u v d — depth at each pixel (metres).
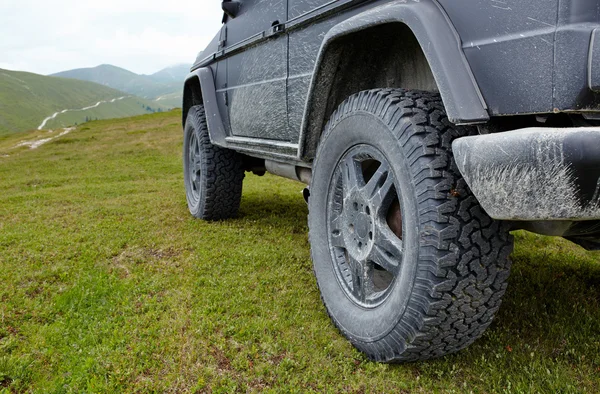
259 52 3.00
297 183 7.64
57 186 9.05
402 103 1.76
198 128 4.27
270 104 2.89
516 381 1.80
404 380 1.84
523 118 1.51
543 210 1.28
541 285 2.66
